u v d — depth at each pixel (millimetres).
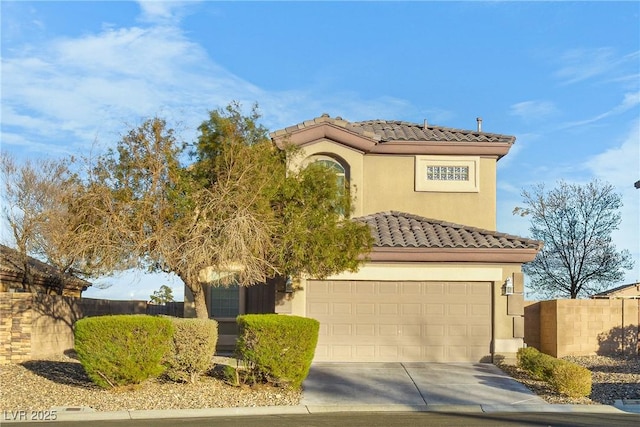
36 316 19953
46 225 25062
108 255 15398
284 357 15555
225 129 16516
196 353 15719
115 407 14234
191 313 22531
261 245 15938
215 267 16250
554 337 22281
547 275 32250
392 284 19938
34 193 26250
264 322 15492
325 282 19875
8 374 17281
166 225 15859
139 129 16109
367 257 18125
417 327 19875
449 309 19906
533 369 17484
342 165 22625
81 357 15117
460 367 19047
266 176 16312
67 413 13727
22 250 25547
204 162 16500
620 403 15336
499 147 22953
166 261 15625
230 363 18438
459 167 23141
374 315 19859
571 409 14891
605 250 31719
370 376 17812
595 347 22594
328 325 19781
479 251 19609
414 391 16391
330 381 17172
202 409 14266
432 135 23500
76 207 15914
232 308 22594
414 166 22969
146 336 15125
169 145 16156
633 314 22859
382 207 22828
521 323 19734
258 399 15203
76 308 23406
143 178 16031
